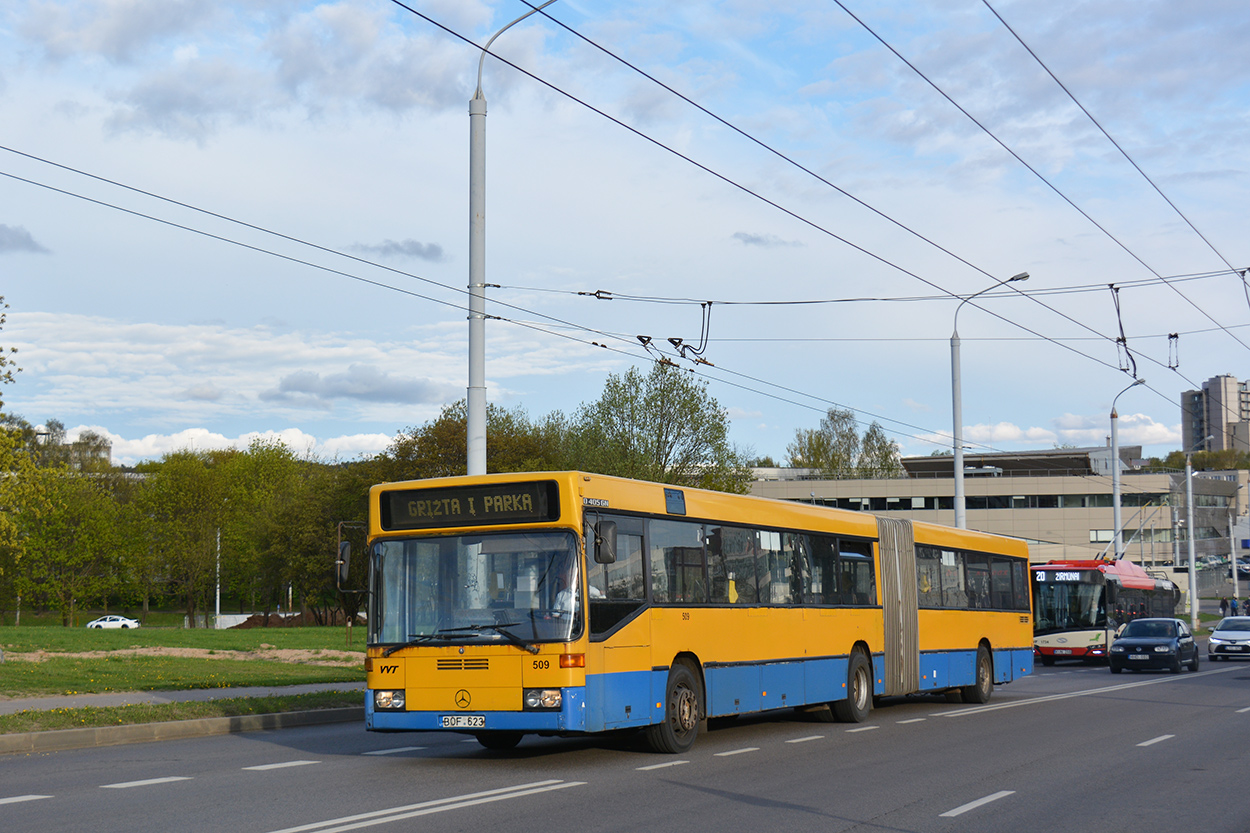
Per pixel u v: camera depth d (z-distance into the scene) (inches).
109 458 4153.5
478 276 803.4
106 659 1107.3
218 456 3656.5
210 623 3373.5
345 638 1555.1
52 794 412.5
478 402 789.9
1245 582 5014.8
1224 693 1024.2
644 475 2464.3
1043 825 372.5
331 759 527.8
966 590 919.0
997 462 4269.2
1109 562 1737.2
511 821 363.9
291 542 2689.5
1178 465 6082.7
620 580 525.0
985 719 763.4
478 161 813.2
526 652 487.8
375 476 2518.5
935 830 362.3
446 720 495.5
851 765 516.1
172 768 489.1
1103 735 657.6
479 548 510.0
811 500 4220.0
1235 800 425.7
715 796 421.7
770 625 649.0
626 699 516.4
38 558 3063.5
